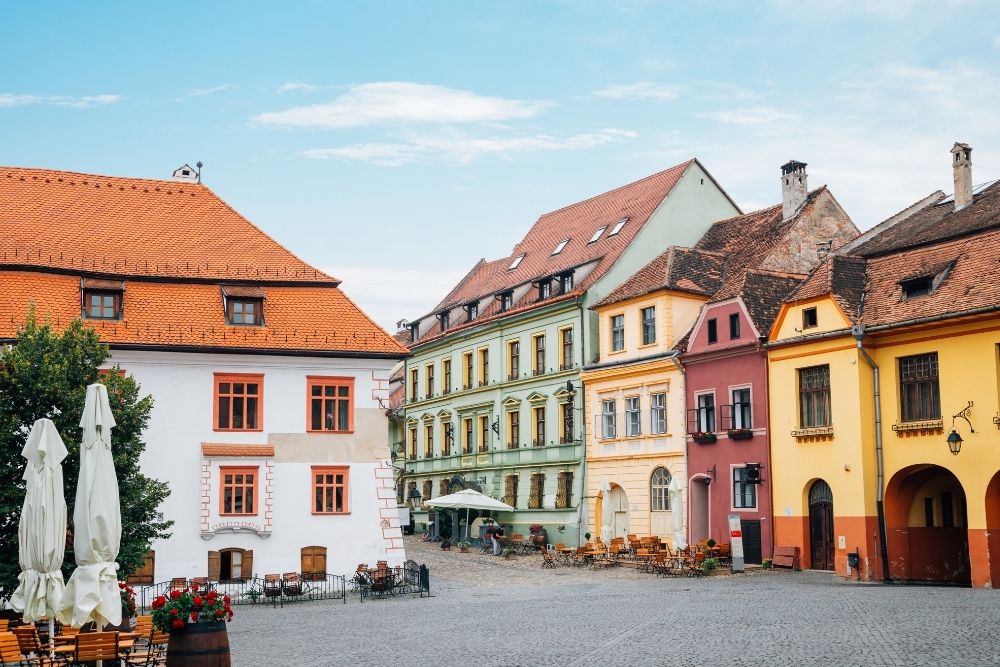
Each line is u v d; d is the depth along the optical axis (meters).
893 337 36.22
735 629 22.11
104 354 30.11
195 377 37.00
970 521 33.31
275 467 37.19
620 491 50.44
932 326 34.72
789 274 44.97
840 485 37.16
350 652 21.11
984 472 32.97
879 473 36.25
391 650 21.12
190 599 17.86
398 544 38.06
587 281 53.69
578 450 52.75
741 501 42.25
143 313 37.34
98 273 37.75
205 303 38.38
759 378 41.50
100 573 20.11
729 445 42.91
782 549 39.53
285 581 34.62
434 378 68.50
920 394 35.53
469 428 63.66
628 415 49.59
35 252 37.62
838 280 38.56
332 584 36.88
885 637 20.11
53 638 20.22
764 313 42.53
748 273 44.00
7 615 28.25
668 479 46.81
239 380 37.50
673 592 31.94
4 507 27.30
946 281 35.41
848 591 30.81
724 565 40.88
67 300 36.81
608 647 20.20
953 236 36.88
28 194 40.16
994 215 36.75
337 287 40.72
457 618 26.86
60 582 21.00
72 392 28.70
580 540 51.81
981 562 32.84
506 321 59.59
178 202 42.31
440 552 53.19
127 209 41.12
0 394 28.39
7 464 28.11
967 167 40.66
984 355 33.28
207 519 36.06
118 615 20.30
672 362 46.09
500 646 20.97
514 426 59.16
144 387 36.41
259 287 39.50
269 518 36.75
